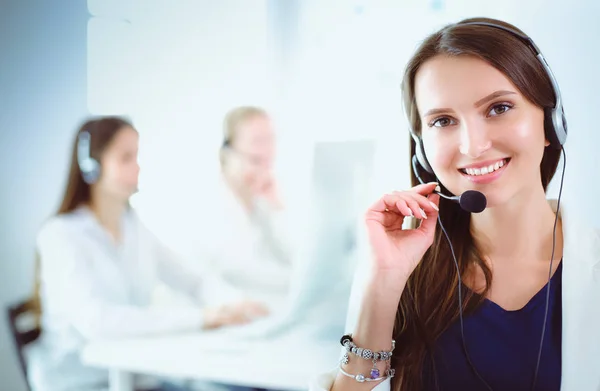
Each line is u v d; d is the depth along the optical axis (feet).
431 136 2.81
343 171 6.48
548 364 2.86
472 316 2.99
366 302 2.91
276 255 8.50
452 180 2.82
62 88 8.68
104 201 7.81
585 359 2.78
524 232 2.98
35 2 8.71
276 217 8.60
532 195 2.94
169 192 8.99
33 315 7.28
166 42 9.00
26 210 8.39
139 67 8.96
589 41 5.70
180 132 9.00
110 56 8.86
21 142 8.59
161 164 9.02
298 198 8.53
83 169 7.84
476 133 2.67
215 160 8.91
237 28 8.88
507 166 2.73
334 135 8.39
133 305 7.70
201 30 8.95
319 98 8.48
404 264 2.90
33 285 7.87
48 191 8.36
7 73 8.72
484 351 2.94
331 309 5.81
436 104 2.73
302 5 8.54
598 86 5.64
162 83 9.02
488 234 3.04
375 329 2.89
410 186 3.23
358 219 6.23
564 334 2.84
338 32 8.34
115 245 7.75
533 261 3.00
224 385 6.61
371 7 8.11
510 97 2.65
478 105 2.66
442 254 3.09
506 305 2.98
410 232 2.97
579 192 5.58
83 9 8.73
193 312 6.77
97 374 6.93
